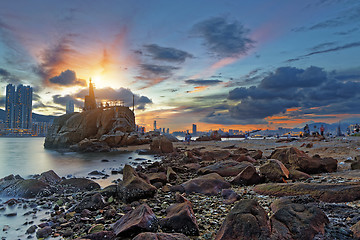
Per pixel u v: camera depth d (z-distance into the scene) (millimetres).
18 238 5246
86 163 21953
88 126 53125
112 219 5996
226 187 8445
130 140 47500
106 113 55094
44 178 11422
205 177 9258
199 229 4914
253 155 16812
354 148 15695
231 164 12258
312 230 3787
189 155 18344
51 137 56969
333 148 16750
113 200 7652
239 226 3906
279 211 4297
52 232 5438
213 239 4418
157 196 7988
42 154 35031
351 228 3896
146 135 55000
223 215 5699
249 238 3691
